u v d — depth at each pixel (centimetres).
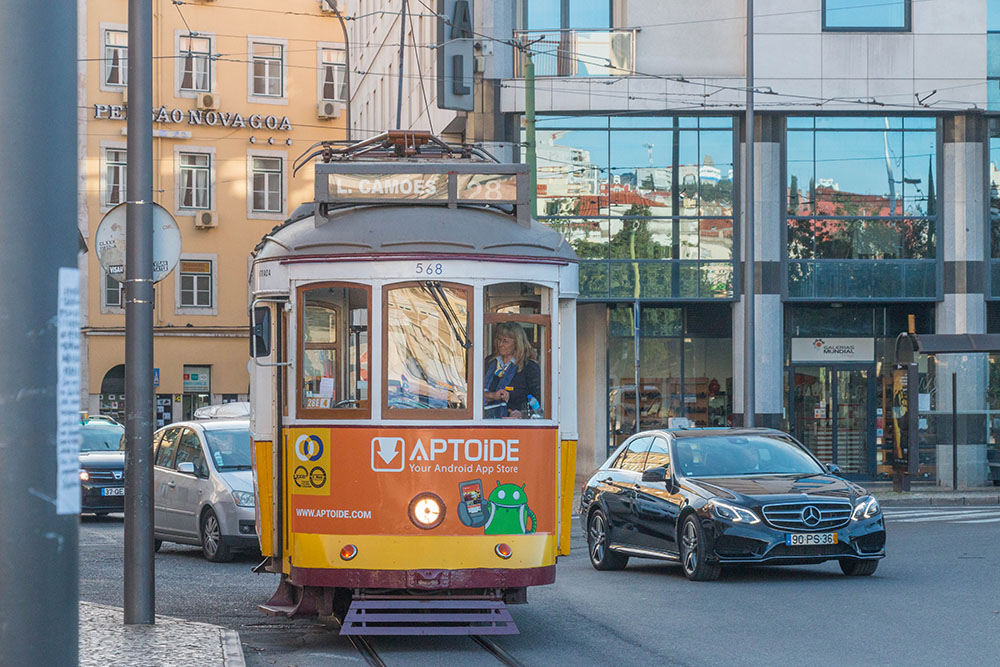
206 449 1967
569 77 3450
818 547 1535
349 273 1089
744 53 3503
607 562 1780
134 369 1104
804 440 3606
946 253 3519
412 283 1085
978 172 3512
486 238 1100
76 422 380
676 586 1541
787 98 3456
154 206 1132
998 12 3491
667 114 3488
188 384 5500
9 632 365
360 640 1124
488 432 1077
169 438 2091
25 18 376
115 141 5412
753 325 3142
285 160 5700
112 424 2991
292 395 1101
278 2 5741
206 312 5541
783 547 1529
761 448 1723
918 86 3475
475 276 1089
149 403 1110
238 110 5638
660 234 3497
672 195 3497
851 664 986
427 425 1070
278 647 1088
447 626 1088
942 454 3456
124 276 1151
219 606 1361
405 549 1058
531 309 1116
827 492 1578
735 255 3503
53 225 377
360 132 5800
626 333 3600
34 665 367
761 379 3494
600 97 3450
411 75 4384
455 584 1058
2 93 374
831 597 1398
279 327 1142
